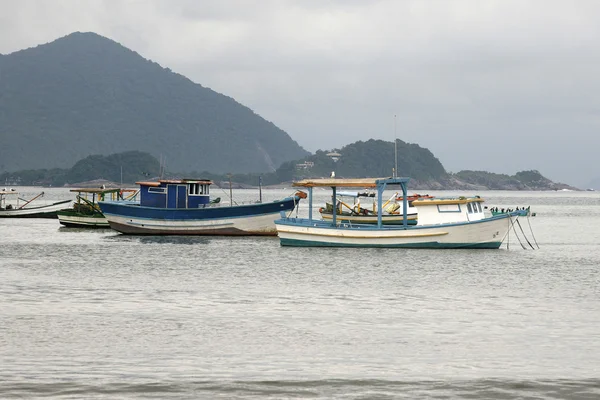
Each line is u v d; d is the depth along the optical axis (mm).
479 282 65500
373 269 73438
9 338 42844
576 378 36062
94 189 139000
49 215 163750
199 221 110688
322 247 92625
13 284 63156
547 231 143500
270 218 109625
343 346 41719
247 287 62094
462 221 89188
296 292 59625
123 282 64750
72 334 43938
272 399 32844
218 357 39250
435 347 41625
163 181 112812
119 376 35750
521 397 33406
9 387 33875
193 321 47906
